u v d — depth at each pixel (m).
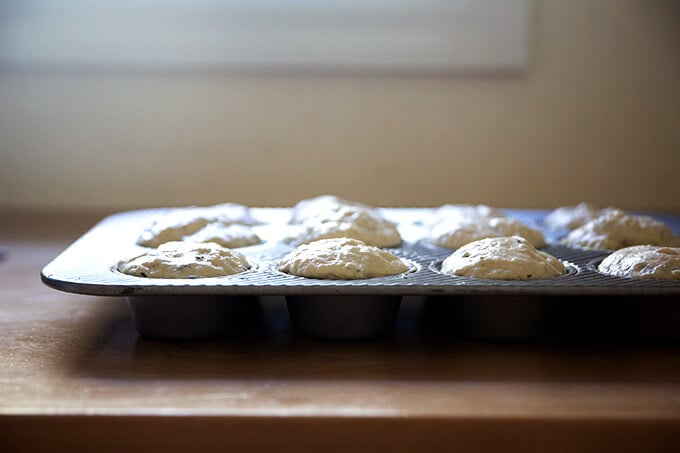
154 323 1.04
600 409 0.82
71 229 1.87
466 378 0.91
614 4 2.08
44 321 1.16
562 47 2.10
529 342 1.04
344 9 2.09
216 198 2.18
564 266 1.15
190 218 1.36
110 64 2.10
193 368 0.95
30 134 2.15
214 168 2.17
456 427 0.80
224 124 2.15
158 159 2.16
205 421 0.81
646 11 2.08
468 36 2.08
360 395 0.86
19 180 2.17
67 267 1.11
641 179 2.16
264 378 0.91
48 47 2.09
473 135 2.14
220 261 1.09
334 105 2.13
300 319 1.05
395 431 0.80
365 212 1.37
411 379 0.91
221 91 2.13
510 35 2.07
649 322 1.03
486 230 1.35
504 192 2.17
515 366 0.96
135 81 2.13
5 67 2.11
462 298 1.04
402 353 1.00
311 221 1.35
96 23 2.09
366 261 1.07
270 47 2.10
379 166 2.16
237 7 2.09
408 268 1.14
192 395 0.86
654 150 2.14
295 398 0.85
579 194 2.16
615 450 0.80
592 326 1.11
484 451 0.81
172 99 2.13
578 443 0.80
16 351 1.02
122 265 1.10
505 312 1.02
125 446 0.81
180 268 1.05
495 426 0.80
